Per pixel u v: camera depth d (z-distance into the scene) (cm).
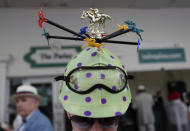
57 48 473
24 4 481
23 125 191
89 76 75
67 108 75
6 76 468
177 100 503
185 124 483
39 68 481
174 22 545
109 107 73
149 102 519
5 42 480
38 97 204
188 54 538
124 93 78
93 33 88
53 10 461
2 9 489
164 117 582
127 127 510
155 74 721
